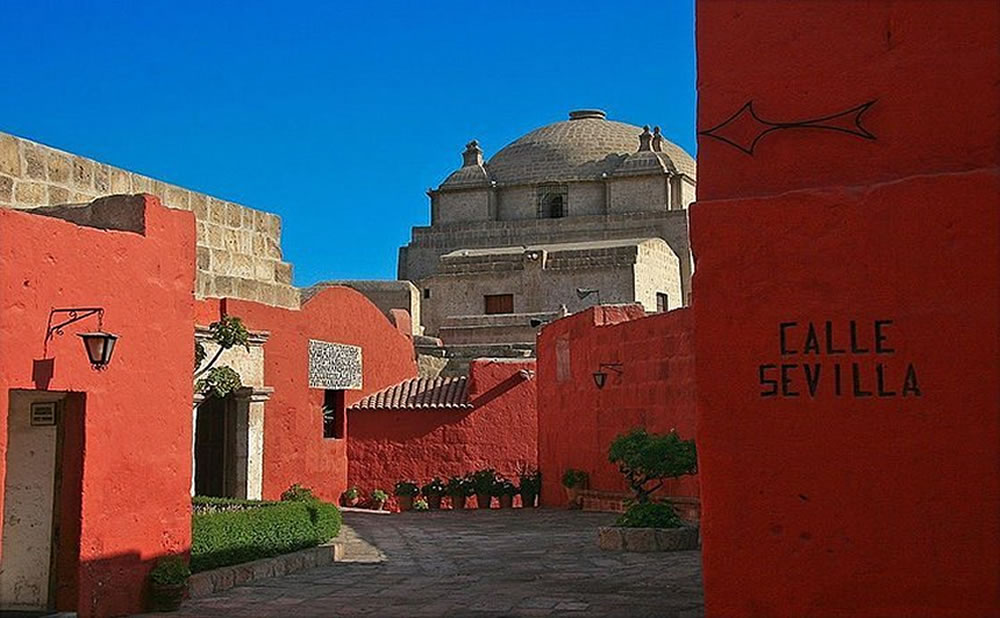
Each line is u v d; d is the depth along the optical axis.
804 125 5.32
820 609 4.95
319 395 20.67
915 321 4.87
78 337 8.72
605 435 19.34
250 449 16.34
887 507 4.86
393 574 11.66
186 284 10.34
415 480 23.36
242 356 16.33
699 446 5.25
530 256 39.38
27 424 9.09
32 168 11.41
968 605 4.68
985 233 4.78
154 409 9.76
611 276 38.38
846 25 5.29
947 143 5.03
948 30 5.08
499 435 23.48
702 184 5.52
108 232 9.17
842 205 5.05
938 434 4.79
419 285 42.31
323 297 21.25
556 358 21.83
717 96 5.54
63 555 8.83
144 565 9.50
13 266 7.98
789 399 5.08
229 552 11.14
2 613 8.79
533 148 48.91
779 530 5.05
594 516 18.84
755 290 5.20
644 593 10.01
